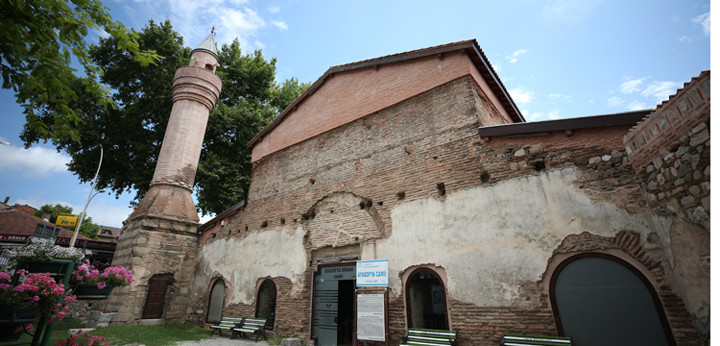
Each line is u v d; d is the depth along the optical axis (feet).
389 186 32.42
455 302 24.80
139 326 39.91
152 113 72.28
